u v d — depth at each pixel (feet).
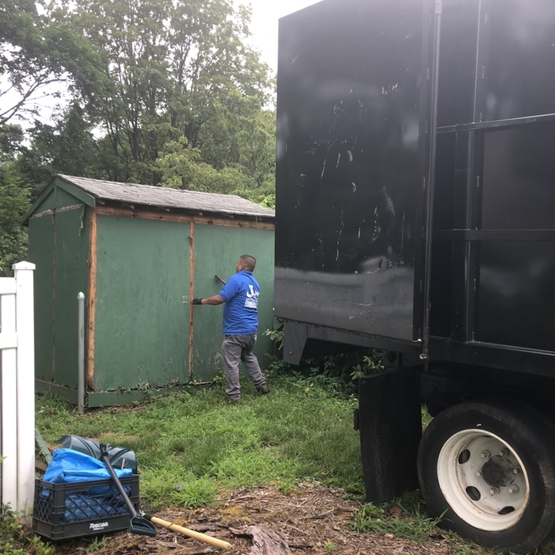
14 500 10.44
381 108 10.22
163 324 23.17
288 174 12.42
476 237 9.54
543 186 8.86
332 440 15.92
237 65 115.03
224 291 21.43
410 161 9.64
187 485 12.41
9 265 55.67
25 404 10.57
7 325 10.37
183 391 23.29
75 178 23.68
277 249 12.78
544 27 8.85
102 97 89.71
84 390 21.07
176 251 23.59
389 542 10.29
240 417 18.81
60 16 101.65
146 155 107.76
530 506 9.53
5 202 57.57
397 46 9.90
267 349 27.04
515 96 9.14
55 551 9.61
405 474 12.04
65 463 10.13
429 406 12.30
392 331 10.00
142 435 17.38
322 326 11.53
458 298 9.91
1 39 76.59
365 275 10.55
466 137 9.66
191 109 103.30
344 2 10.97
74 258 21.93
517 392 10.69
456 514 10.61
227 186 86.33
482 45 9.48
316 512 11.55
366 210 10.55
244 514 11.40
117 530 10.14
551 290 8.86
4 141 81.30
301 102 12.03
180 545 9.81
